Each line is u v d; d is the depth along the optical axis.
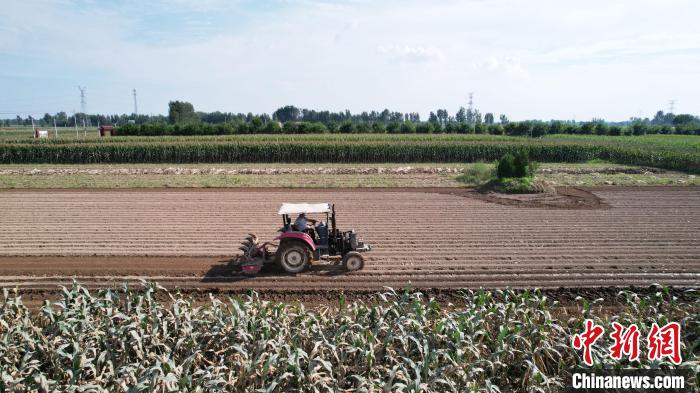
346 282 11.24
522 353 7.50
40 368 7.24
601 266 12.23
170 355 7.23
